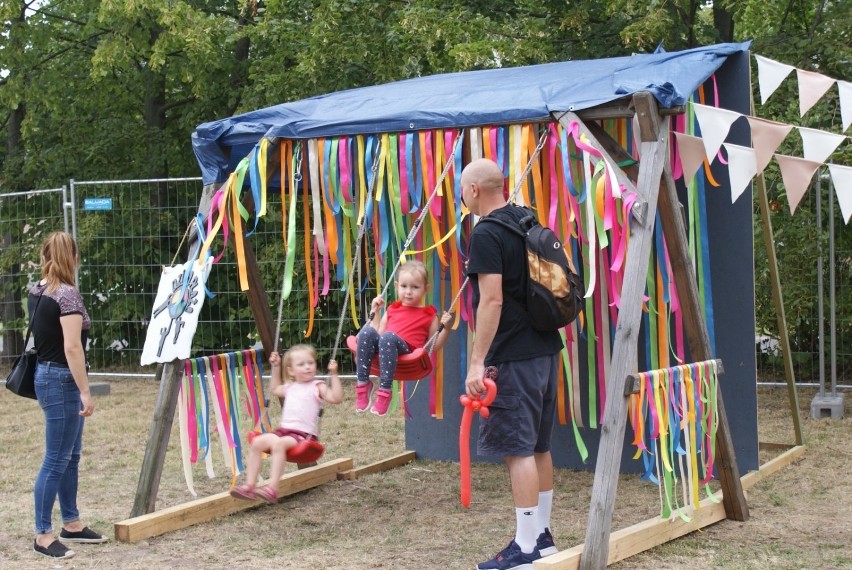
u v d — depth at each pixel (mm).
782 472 6258
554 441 6605
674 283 5164
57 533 5191
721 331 6043
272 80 11156
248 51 13203
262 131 5379
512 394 4121
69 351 4617
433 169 4969
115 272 11367
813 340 9625
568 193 4926
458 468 6723
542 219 4910
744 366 6008
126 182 10242
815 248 8289
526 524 4168
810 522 5078
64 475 4918
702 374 4797
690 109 5109
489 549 4758
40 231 11430
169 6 11227
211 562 4609
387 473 6605
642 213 4281
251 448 4805
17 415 9281
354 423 8531
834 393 8359
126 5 10820
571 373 5797
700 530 4949
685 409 4625
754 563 4367
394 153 5043
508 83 5348
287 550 4805
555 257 4137
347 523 5332
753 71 9258
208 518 5387
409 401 7105
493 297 4039
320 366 11094
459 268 5969
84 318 4801
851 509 5336
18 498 6004
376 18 10984
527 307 4141
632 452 6395
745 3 9789
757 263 8867
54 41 13602
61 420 4711
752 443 6039
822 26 9562
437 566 4492
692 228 5074
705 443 5531
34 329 4719
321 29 10562
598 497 4164
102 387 10422
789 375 6766
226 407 5543
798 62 9156
